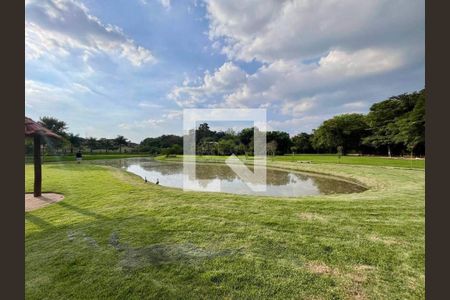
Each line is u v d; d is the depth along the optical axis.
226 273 3.11
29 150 28.89
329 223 4.91
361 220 5.09
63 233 4.49
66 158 29.59
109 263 3.38
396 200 6.91
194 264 3.33
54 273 3.14
